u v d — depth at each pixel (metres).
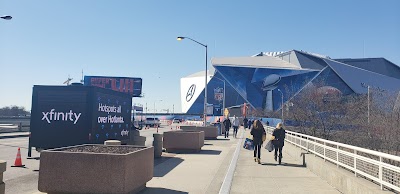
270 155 17.33
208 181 9.86
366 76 121.50
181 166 12.91
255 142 14.18
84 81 59.19
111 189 7.29
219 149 20.12
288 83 124.38
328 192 8.48
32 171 11.48
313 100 44.03
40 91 14.48
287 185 9.36
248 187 9.08
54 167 7.47
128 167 7.44
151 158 9.02
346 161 9.01
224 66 131.38
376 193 6.25
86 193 7.35
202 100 153.62
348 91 119.50
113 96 16.19
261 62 133.38
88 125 14.13
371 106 37.66
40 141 14.31
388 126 27.55
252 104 129.12
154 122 65.12
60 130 14.23
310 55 127.50
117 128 16.58
